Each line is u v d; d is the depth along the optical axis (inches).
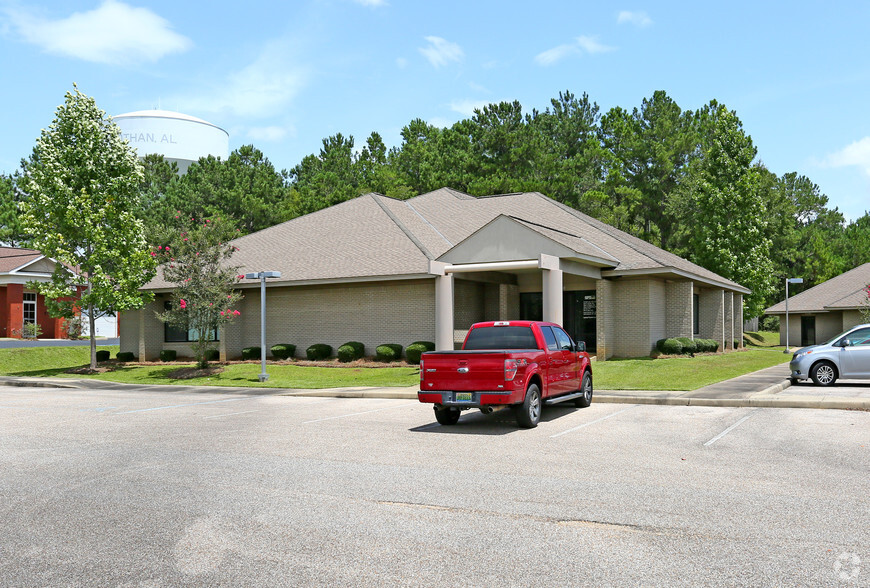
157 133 2888.8
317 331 1210.6
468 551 229.3
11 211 2336.4
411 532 250.5
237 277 1120.2
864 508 274.5
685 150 2438.5
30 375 1203.2
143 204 1895.9
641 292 1168.8
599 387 772.6
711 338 1381.6
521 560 220.2
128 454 413.1
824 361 751.1
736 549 227.8
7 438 481.7
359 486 322.3
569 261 1026.1
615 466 362.0
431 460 385.1
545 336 576.1
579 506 283.0
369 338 1159.6
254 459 392.2
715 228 1833.2
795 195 3144.7
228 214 1980.8
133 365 1272.1
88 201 1147.3
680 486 315.3
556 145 2610.7
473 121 2352.4
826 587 195.2
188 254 1076.5
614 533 246.8
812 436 444.8
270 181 2236.7
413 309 1124.5
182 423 557.6
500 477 338.6
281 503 293.0
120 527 260.8
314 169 2662.4
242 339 1289.4
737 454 390.0
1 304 1717.5
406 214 1375.5
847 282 1957.4
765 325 2701.8
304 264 1213.7
